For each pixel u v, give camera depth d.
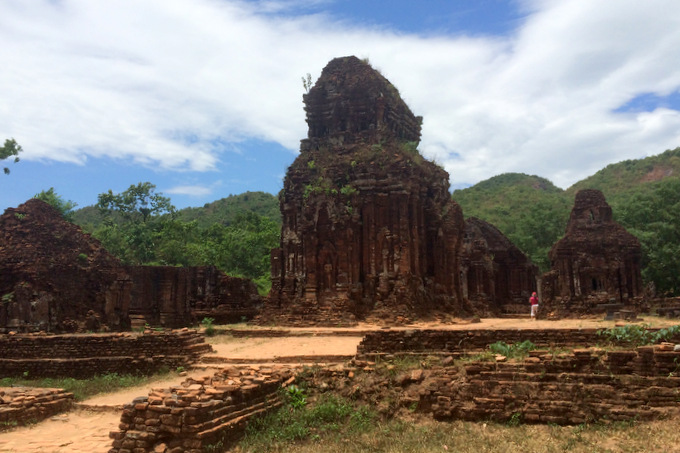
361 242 35.22
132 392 19.77
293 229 37.38
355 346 23.34
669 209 66.00
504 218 98.25
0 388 18.91
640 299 42.00
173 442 12.38
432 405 15.14
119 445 12.70
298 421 14.66
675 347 14.19
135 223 71.31
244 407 14.31
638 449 11.71
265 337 29.36
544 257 75.12
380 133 38.34
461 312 38.53
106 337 24.44
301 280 35.62
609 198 100.12
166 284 43.69
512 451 12.13
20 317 30.52
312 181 36.94
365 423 14.64
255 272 69.25
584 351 14.94
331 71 41.47
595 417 13.70
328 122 40.50
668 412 13.12
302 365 18.52
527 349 17.12
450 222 39.12
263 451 12.77
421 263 37.19
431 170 40.16
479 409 14.57
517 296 61.31
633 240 44.28
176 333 24.03
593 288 44.31
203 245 71.00
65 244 35.62
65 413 17.58
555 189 137.00
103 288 35.69
